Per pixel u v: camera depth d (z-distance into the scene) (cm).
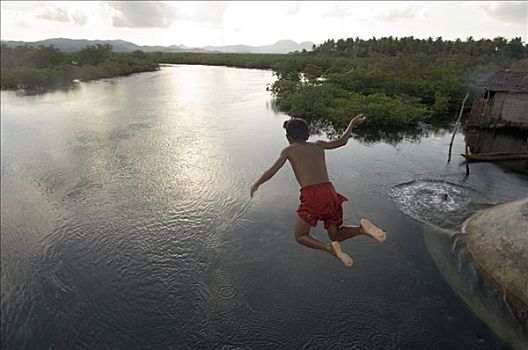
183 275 923
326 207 356
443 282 856
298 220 365
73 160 1706
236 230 1102
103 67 5466
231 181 1450
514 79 1374
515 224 851
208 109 2891
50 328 790
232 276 910
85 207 1264
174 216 1191
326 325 768
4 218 1189
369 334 746
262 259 969
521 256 771
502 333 708
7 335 776
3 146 1900
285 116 2602
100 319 806
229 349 726
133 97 3488
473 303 782
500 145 1515
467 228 984
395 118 2028
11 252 1034
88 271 955
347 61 4234
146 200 1303
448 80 2498
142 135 2111
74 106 2981
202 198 1309
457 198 1220
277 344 731
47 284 913
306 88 2547
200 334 761
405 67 3011
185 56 9906
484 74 1728
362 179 1422
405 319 773
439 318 768
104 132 2173
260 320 785
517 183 1326
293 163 372
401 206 1196
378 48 4681
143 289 884
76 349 743
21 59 5100
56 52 5569
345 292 849
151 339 757
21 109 2833
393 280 879
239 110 2850
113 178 1501
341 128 2048
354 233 346
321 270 923
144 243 1055
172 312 816
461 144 1850
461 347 705
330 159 1644
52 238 1093
